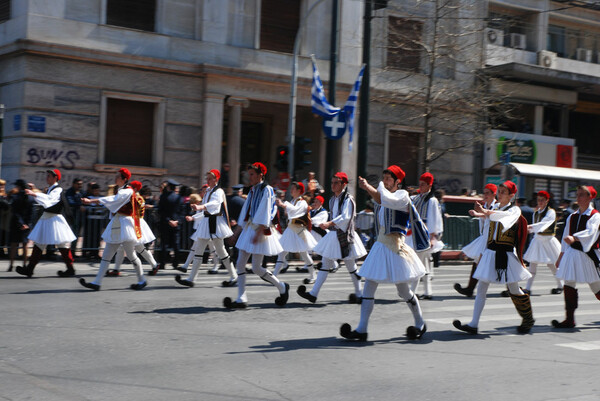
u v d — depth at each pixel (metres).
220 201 10.77
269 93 20.84
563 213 19.56
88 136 18.34
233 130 20.38
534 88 27.27
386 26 23.30
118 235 9.86
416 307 7.04
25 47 17.27
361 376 5.37
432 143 24.36
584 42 29.81
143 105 19.34
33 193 11.05
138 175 18.94
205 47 19.97
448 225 18.94
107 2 18.69
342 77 22.17
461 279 13.98
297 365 5.68
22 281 10.87
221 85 20.03
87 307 8.38
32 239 11.27
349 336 6.79
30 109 17.53
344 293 10.77
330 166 17.20
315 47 21.94
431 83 21.47
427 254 10.12
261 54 20.80
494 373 5.61
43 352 5.88
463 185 25.30
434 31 21.41
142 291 10.09
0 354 5.77
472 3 24.56
